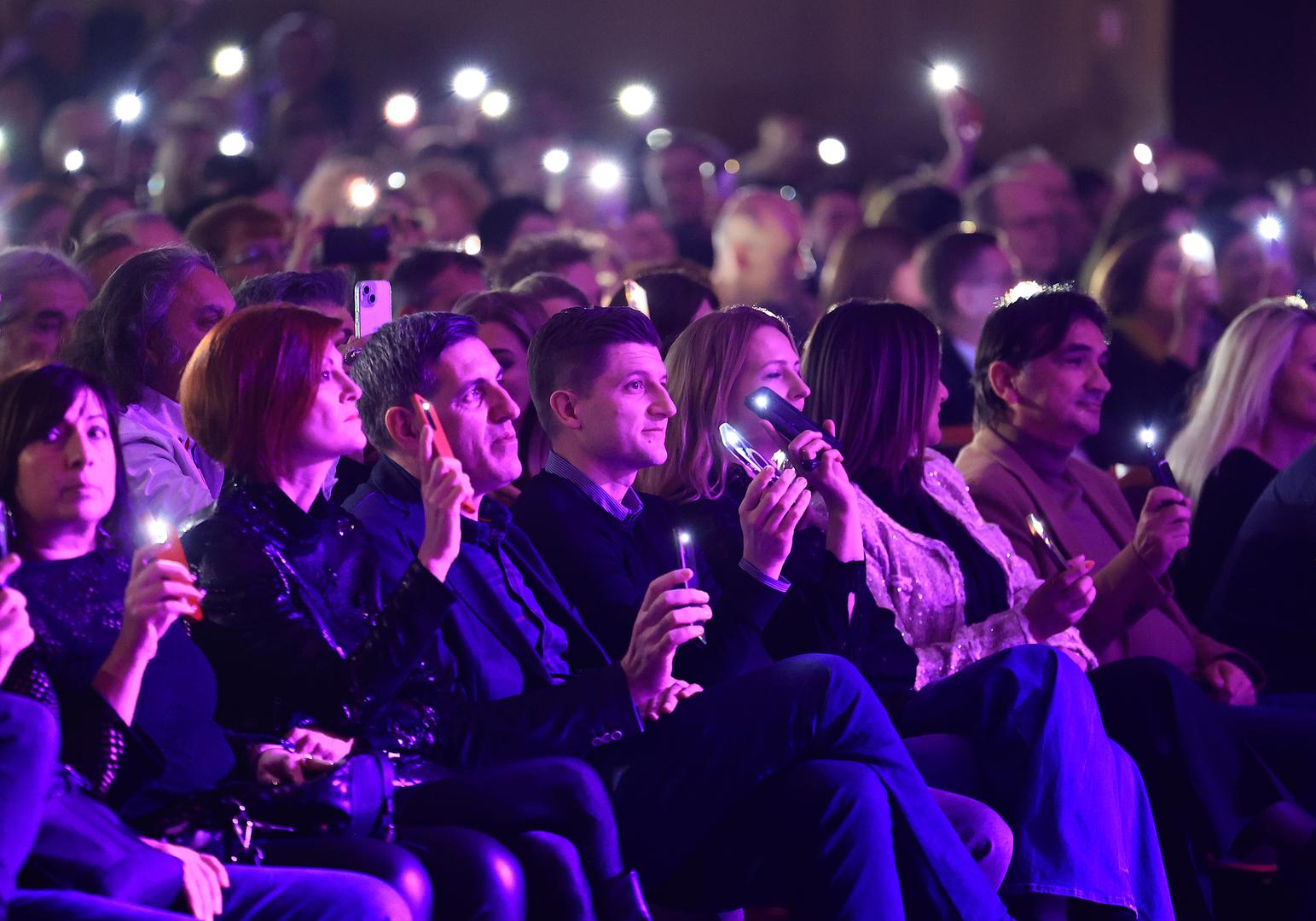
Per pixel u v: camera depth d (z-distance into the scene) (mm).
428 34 19703
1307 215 13148
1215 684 7164
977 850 5566
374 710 4965
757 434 6535
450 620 5387
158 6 17812
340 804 4641
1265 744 6684
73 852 4223
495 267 9609
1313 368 7969
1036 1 18828
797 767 5215
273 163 14641
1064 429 7438
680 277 7801
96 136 13109
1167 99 17953
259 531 5086
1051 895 5711
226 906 4352
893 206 13195
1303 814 6301
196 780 4773
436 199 11828
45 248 6898
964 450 7629
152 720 4715
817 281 12758
